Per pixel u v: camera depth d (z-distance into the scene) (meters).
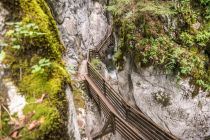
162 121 9.73
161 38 9.89
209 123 9.16
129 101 11.10
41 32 3.06
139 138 7.64
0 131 2.39
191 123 9.23
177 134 9.41
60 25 10.88
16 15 3.02
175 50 9.49
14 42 2.84
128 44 10.60
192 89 9.18
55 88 2.69
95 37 16.19
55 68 2.90
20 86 2.66
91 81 10.61
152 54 9.77
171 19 9.96
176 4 10.05
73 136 2.81
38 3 3.61
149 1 9.98
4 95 2.61
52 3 10.27
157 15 10.16
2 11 2.98
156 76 9.73
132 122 9.88
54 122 2.47
